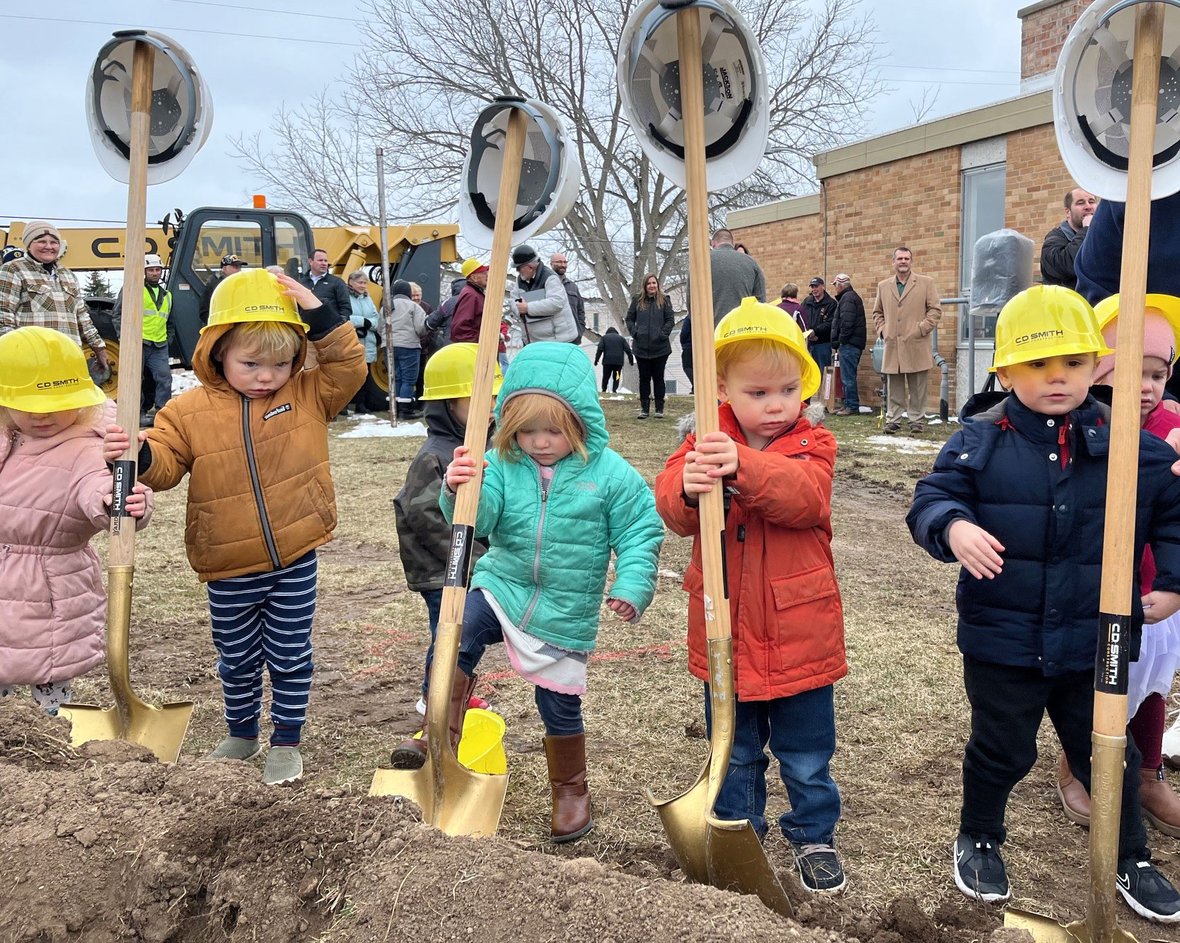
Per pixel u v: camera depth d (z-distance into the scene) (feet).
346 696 13.88
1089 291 11.11
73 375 11.01
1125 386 6.43
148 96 9.49
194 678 14.57
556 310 32.68
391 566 20.98
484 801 7.61
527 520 9.68
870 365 45.27
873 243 45.68
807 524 8.43
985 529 8.45
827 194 48.11
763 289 34.42
